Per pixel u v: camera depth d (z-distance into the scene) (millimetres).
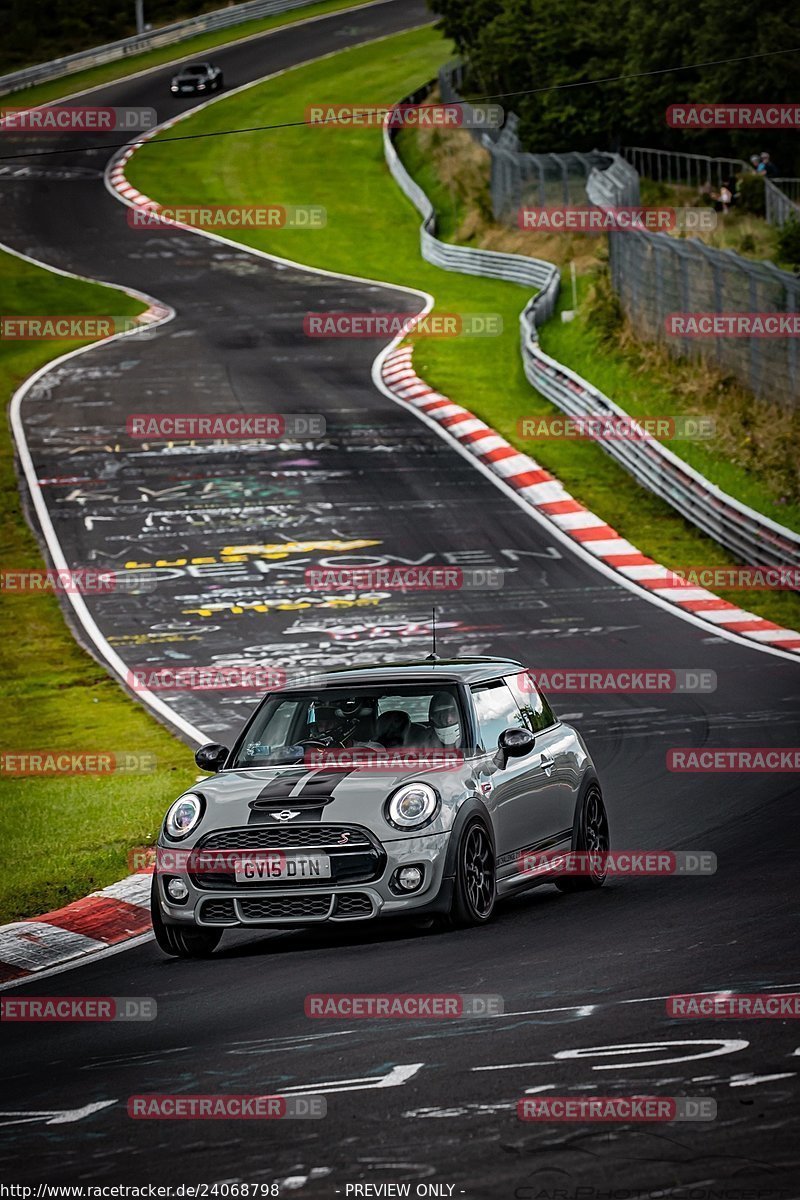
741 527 105312
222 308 198875
